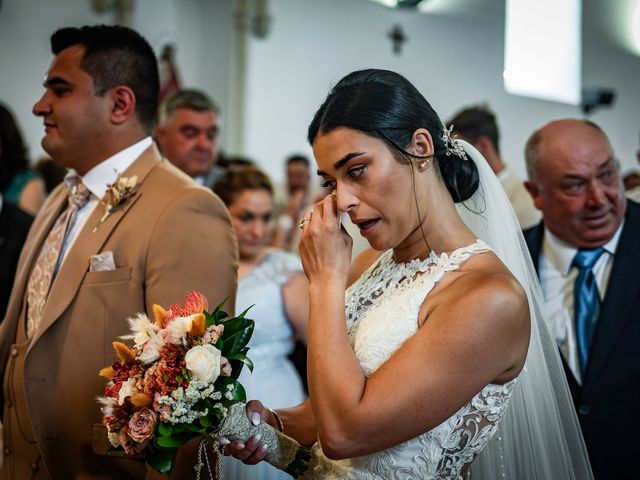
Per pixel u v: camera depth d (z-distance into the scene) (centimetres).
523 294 179
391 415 168
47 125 262
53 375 242
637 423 256
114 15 938
